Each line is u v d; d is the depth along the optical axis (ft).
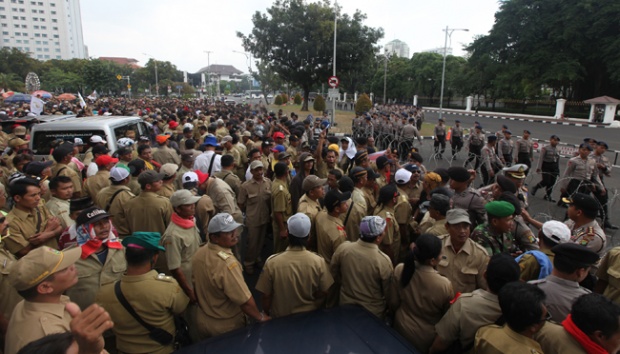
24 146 23.44
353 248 11.10
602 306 6.88
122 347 9.20
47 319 7.07
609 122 97.55
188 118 48.93
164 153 26.32
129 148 21.29
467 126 96.27
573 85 126.62
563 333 7.36
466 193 15.38
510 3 122.52
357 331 8.43
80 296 10.24
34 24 385.50
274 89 241.55
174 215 12.51
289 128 43.75
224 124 45.70
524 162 36.91
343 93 246.47
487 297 8.47
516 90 129.59
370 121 59.00
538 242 12.62
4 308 9.92
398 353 7.69
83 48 444.14
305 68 116.67
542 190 35.29
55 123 25.41
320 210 15.53
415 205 18.19
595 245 12.17
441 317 9.89
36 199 12.71
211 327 10.11
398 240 14.70
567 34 107.14
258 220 18.85
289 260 10.48
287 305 10.56
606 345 6.86
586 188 26.20
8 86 175.22
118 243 11.15
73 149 19.76
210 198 16.97
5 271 9.98
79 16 428.97
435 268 11.00
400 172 17.31
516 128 92.68
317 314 9.20
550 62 114.52
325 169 26.04
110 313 9.05
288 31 110.01
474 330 8.27
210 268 10.04
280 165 17.78
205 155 23.09
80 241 10.53
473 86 146.92
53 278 7.18
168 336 9.47
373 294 10.96
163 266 14.21
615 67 103.91
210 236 10.28
